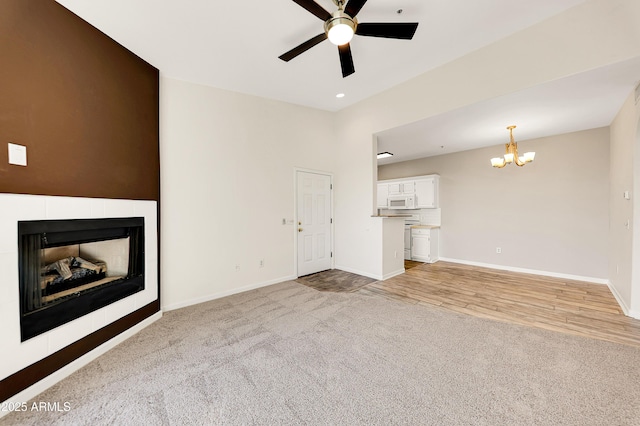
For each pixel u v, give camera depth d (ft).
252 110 12.50
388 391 5.34
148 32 7.70
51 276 6.18
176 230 10.18
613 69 7.33
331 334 7.82
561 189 14.46
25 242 5.43
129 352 6.96
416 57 9.87
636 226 8.86
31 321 5.41
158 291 9.26
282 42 8.46
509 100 9.52
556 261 14.62
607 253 13.17
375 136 14.05
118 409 4.94
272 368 6.16
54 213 5.99
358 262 15.01
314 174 15.15
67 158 6.40
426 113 11.14
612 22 6.98
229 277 11.66
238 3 6.78
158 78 9.71
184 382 5.71
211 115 11.18
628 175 9.46
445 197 19.49
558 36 7.79
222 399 5.17
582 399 5.08
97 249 7.68
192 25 7.51
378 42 8.82
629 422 4.51
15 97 5.40
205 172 10.96
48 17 6.04
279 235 13.51
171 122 10.09
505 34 8.64
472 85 9.64
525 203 15.71
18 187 5.42
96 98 7.20
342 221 15.80
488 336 7.65
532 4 7.35
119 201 7.75
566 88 8.57
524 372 5.94
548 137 14.76
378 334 7.80
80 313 6.39
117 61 7.93
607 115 11.39
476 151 17.79
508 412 4.77
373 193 14.12
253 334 7.87
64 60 6.38
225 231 11.55
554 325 8.40
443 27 8.19
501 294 11.53
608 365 6.17
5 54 5.25
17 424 4.64
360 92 12.94
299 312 9.53
